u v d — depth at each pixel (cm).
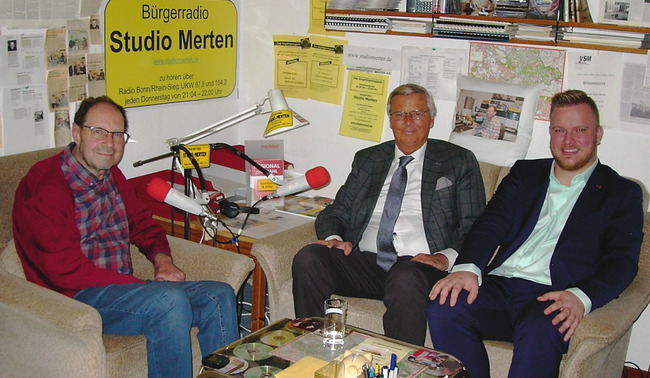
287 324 198
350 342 187
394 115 243
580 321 190
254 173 279
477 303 214
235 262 222
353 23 286
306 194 326
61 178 206
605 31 248
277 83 325
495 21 261
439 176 245
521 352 197
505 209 232
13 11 231
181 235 264
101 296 202
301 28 312
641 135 254
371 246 249
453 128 282
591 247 214
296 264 231
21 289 187
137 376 199
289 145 328
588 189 218
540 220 227
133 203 233
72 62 254
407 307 214
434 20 269
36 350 191
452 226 244
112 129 206
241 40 330
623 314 194
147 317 197
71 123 259
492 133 272
